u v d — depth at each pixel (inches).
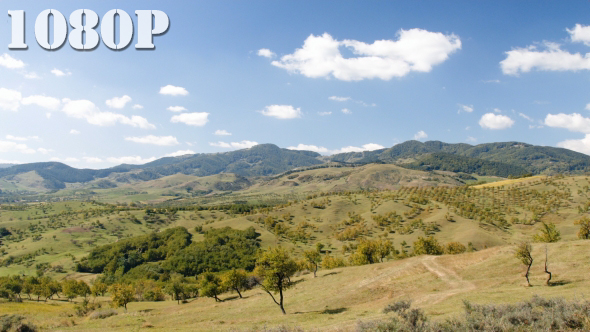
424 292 2133.4
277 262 2096.5
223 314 2427.4
